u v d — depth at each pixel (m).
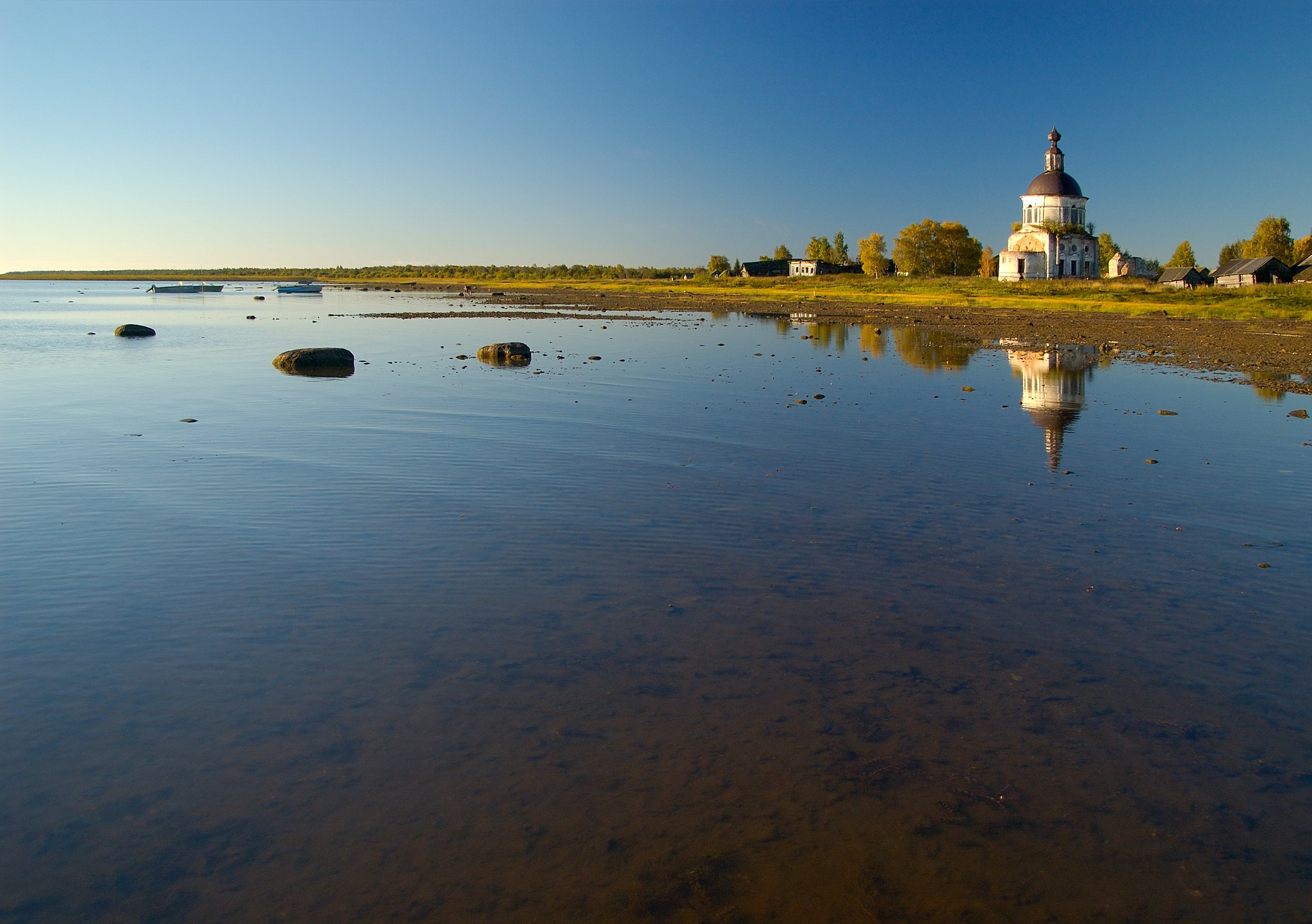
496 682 7.91
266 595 9.87
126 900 5.32
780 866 5.61
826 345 41.06
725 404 22.59
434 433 18.70
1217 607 9.59
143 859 5.67
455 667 8.19
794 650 8.55
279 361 30.67
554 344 41.88
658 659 8.36
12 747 6.90
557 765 6.67
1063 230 106.31
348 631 8.95
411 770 6.59
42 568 10.70
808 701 7.61
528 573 10.53
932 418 20.77
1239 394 25.09
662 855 5.70
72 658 8.38
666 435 18.56
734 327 55.28
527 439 18.11
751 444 17.67
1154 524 12.53
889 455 16.84
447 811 6.12
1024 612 9.45
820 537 11.88
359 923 5.12
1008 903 5.31
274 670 8.12
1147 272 122.31
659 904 5.26
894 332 49.94
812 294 107.50
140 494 13.88
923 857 5.70
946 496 13.94
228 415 20.92
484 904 5.26
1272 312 56.16
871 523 12.52
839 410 21.83
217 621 9.17
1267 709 7.49
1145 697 7.70
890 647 8.62
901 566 10.81
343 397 23.75
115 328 52.38
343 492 14.00
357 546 11.48
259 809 6.15
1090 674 8.10
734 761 6.71
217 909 5.24
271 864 5.61
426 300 106.19
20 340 43.81
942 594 9.95
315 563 10.85
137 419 20.42
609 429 19.16
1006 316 63.97
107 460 16.20
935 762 6.72
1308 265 94.50
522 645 8.62
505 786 6.41
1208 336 44.78
